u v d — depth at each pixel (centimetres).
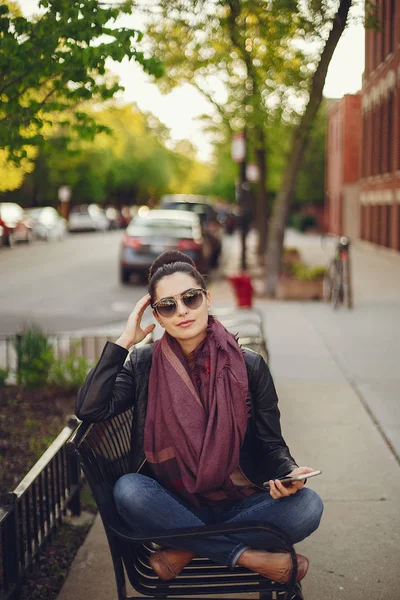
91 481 247
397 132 2181
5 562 313
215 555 249
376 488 445
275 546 254
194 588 257
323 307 1227
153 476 276
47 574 360
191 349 267
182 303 260
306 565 251
